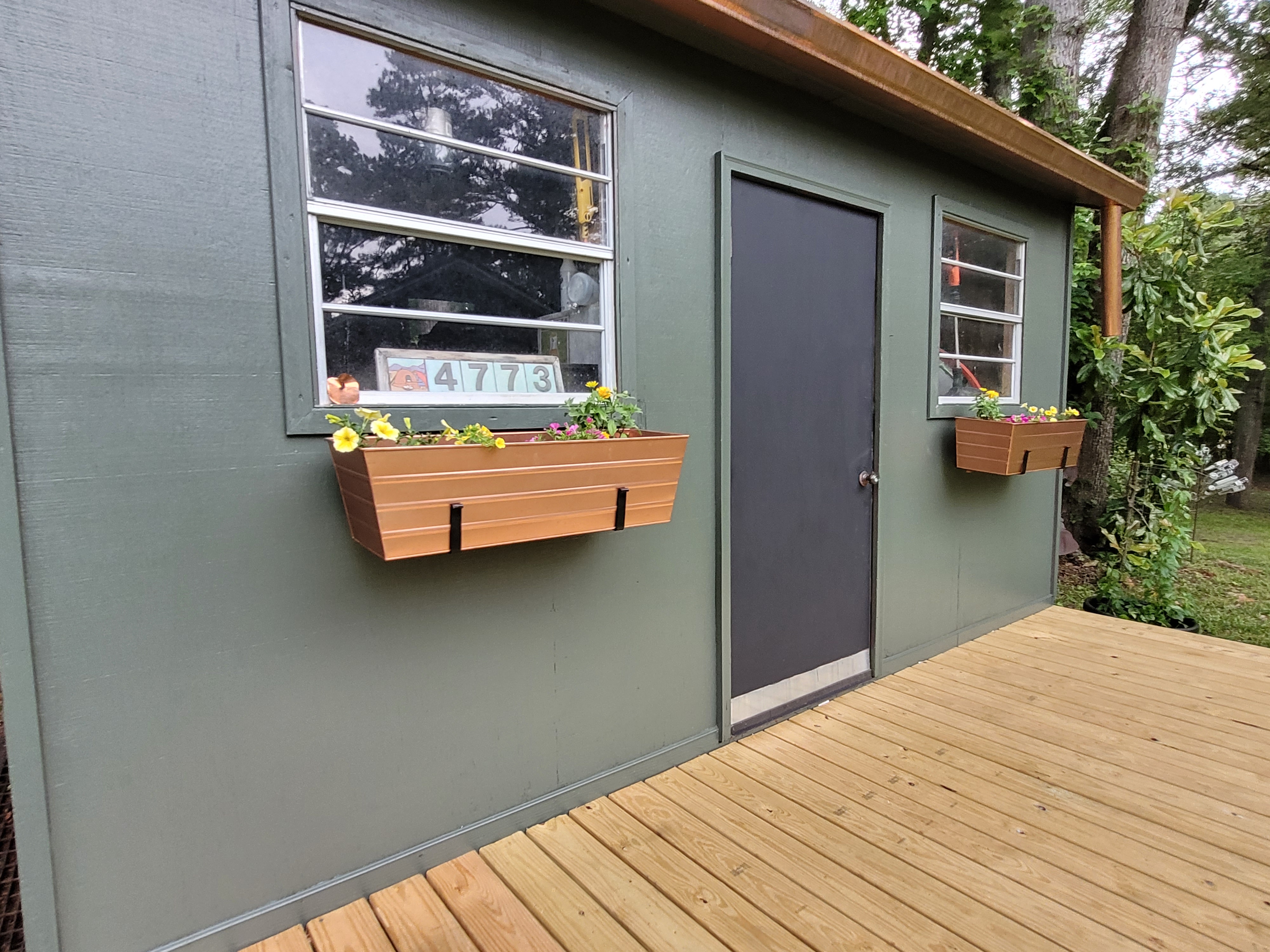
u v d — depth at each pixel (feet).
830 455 8.48
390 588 5.07
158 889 4.28
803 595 8.30
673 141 6.59
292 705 4.71
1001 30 16.47
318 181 4.72
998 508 11.28
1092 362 12.93
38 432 3.77
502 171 5.60
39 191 3.72
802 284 7.98
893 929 4.67
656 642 6.81
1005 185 10.69
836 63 6.97
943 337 10.34
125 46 3.92
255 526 4.50
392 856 5.22
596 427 5.40
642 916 4.82
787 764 7.00
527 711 5.89
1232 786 6.46
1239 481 18.29
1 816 6.95
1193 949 4.47
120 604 4.07
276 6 4.35
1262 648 10.34
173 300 4.14
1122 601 12.57
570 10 5.74
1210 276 30.96
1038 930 4.66
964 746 7.30
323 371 4.80
